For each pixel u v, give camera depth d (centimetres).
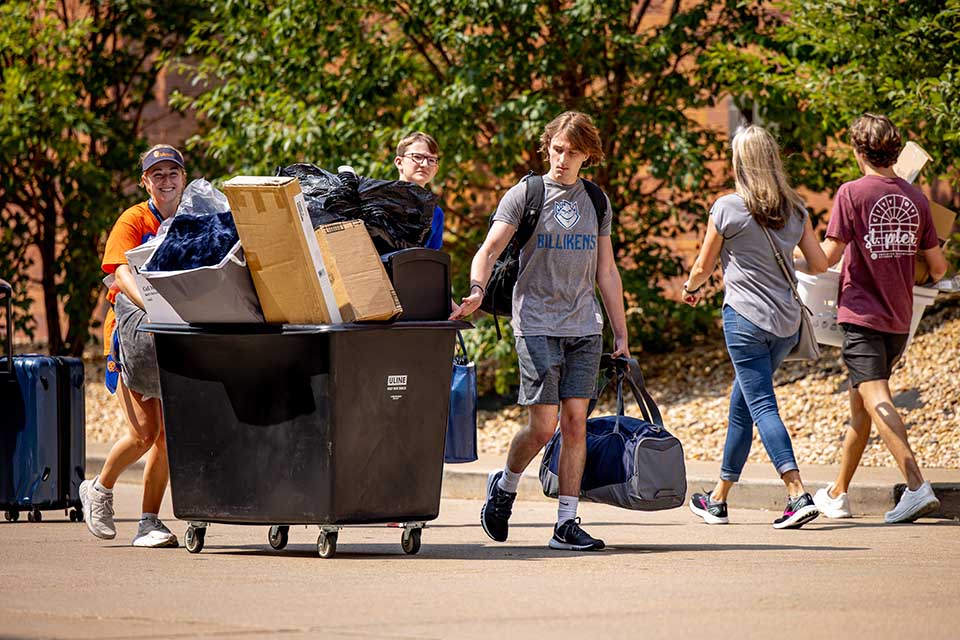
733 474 1227
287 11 1923
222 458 974
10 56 2341
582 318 1041
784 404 1720
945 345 1744
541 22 1905
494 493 1091
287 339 941
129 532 1214
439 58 2056
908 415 1588
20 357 1353
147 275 941
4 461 1333
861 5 1638
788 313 1157
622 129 1950
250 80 2023
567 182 1041
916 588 825
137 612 739
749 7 1938
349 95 1959
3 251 2467
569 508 1038
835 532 1148
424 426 980
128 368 1038
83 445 1369
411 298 970
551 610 741
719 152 1983
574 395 1041
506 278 1045
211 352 966
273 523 963
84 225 2344
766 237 1151
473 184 2069
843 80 1644
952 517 1255
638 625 694
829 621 708
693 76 1994
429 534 1177
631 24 2048
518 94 1944
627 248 2039
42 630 682
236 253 931
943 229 1257
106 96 2491
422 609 746
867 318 1196
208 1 2053
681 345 2089
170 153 1071
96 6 2478
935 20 1580
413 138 1221
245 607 755
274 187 905
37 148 2380
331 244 941
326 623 702
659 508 1046
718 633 671
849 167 1688
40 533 1216
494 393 2008
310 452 945
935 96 1518
